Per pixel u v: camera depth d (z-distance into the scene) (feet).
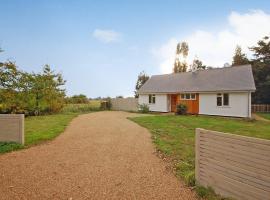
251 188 13.92
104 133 42.55
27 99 75.31
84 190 17.85
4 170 22.31
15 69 68.69
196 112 90.79
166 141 34.73
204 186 17.54
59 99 91.04
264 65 131.13
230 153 15.35
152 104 107.45
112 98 127.44
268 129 50.24
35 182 19.34
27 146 32.30
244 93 77.46
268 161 12.99
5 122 33.50
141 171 22.09
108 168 22.98
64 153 28.58
